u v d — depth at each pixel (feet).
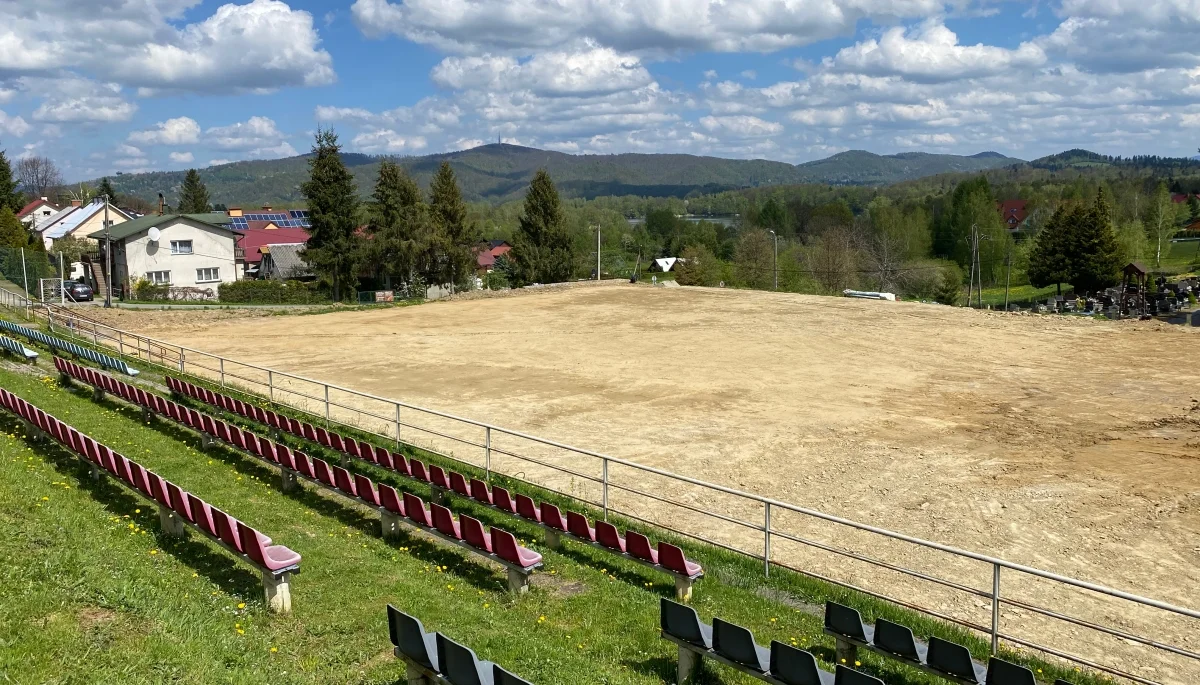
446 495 46.24
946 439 65.51
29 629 21.99
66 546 29.14
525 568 32.19
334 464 53.11
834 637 27.96
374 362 101.71
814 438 66.18
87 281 228.22
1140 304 170.09
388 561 35.73
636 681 25.09
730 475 56.85
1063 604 37.58
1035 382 86.07
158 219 213.87
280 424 58.23
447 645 21.15
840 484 54.75
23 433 53.11
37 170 557.33
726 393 83.20
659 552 34.04
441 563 36.81
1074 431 67.00
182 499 33.24
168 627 24.32
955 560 42.47
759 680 25.67
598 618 30.71
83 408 64.18
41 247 229.86
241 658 23.66
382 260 225.15
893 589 38.78
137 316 139.33
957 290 251.60
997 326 121.60
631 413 75.10
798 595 35.27
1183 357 96.27
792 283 274.16
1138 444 62.80
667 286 191.42
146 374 84.74
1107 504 50.24
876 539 45.24
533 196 266.77
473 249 253.03
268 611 28.19
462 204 247.09
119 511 38.52
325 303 200.95
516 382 89.25
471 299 174.19
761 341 113.80
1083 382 85.35
